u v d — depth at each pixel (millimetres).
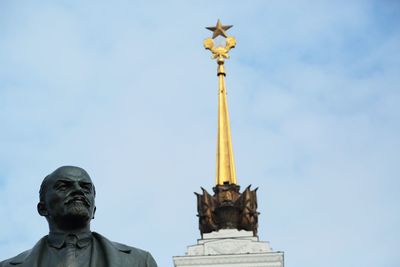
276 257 102188
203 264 102312
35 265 12000
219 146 112250
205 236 104188
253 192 106062
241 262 102125
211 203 105375
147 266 12367
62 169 12266
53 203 12156
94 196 12398
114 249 12250
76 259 12133
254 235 104250
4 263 12133
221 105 116688
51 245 12219
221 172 109312
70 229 12250
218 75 119688
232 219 104625
